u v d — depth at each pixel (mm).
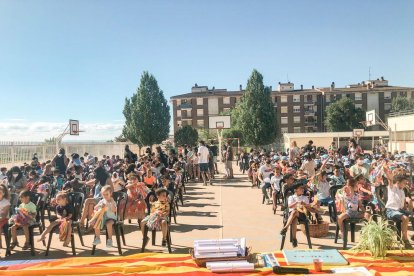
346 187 7871
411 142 39562
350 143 18594
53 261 6465
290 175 8812
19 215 7828
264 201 13477
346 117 81438
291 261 5922
